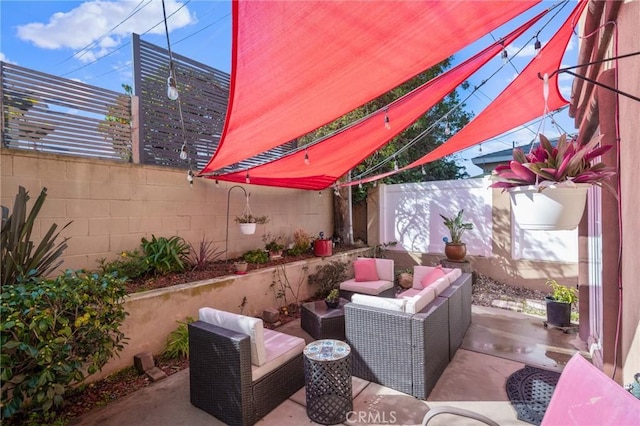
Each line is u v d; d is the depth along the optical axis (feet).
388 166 37.83
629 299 7.97
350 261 32.55
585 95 13.01
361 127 14.38
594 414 5.50
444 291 16.85
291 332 20.66
